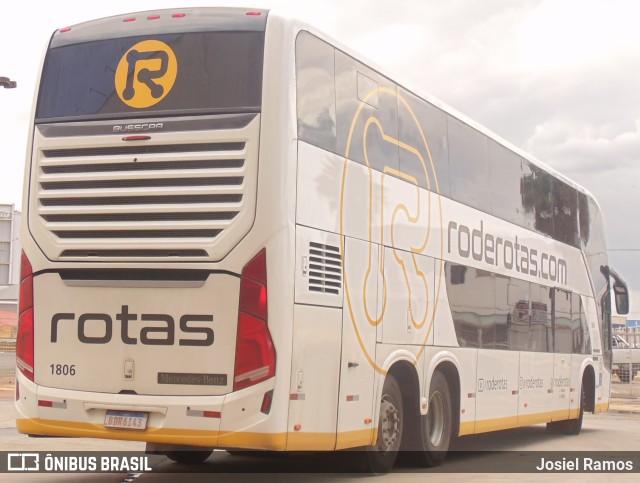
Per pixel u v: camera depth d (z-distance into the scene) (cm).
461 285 1370
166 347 963
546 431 2012
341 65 1083
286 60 976
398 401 1194
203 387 950
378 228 1138
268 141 955
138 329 973
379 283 1132
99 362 985
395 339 1166
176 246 964
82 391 989
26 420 1010
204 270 957
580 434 1959
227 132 963
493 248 1498
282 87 967
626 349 4094
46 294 1012
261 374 934
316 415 990
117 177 992
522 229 1634
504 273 1539
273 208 947
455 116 1397
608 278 2145
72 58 1039
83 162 1006
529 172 1689
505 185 1571
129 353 975
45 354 1009
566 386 1836
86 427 981
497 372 1494
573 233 1917
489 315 1469
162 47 1003
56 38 1057
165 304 966
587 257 2000
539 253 1711
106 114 1008
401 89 1233
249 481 1120
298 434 958
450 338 1327
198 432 941
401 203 1201
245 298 944
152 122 986
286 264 948
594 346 2012
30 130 1040
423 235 1257
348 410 1052
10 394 2544
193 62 991
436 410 1302
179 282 963
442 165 1336
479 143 1477
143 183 983
